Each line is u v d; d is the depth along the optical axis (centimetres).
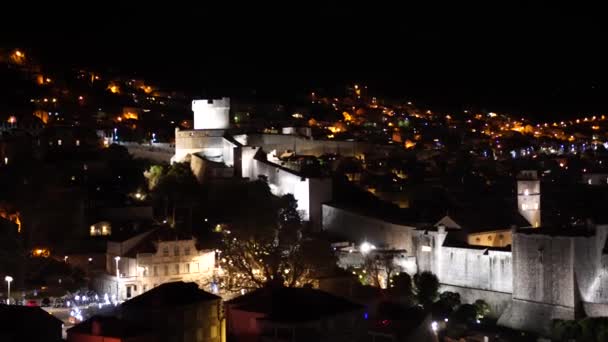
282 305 11944
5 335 10475
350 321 11906
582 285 16650
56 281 18250
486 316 17950
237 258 16725
